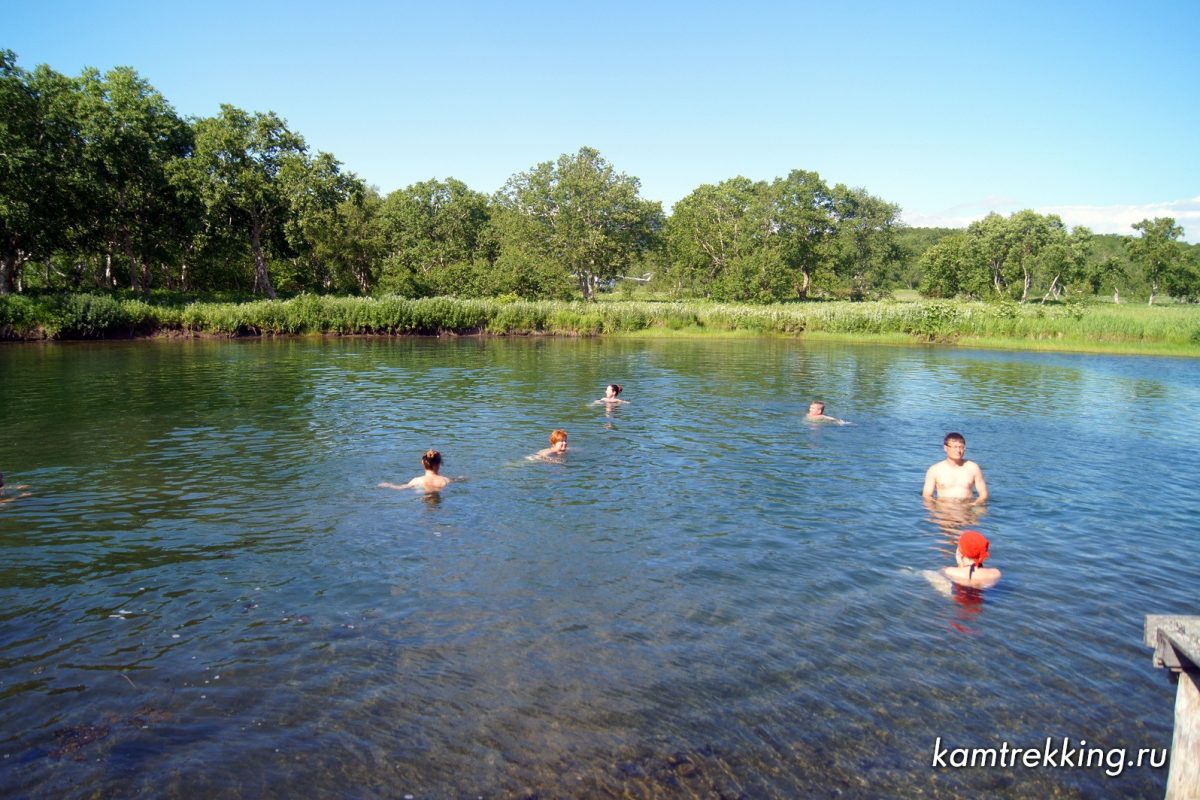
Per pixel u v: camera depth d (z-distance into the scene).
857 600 7.59
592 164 80.94
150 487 11.28
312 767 5.02
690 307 51.88
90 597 7.49
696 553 8.80
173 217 55.44
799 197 84.44
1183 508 10.70
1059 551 8.98
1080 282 75.25
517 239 80.44
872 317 45.34
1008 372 27.89
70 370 26.23
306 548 8.84
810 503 10.77
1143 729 5.53
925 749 5.27
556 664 6.31
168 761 5.07
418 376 25.09
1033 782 4.94
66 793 4.75
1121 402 20.59
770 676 6.16
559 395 20.75
